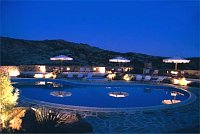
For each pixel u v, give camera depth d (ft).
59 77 77.71
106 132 24.71
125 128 26.22
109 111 32.55
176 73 74.74
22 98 39.52
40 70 86.58
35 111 30.04
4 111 25.66
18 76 74.59
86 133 24.08
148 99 48.67
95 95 51.70
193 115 32.35
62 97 48.32
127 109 33.78
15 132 23.58
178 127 27.04
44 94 51.29
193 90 56.03
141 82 69.72
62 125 25.17
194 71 77.30
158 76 78.33
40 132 23.58
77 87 63.77
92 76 82.58
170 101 46.60
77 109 33.27
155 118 30.40
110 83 66.13
